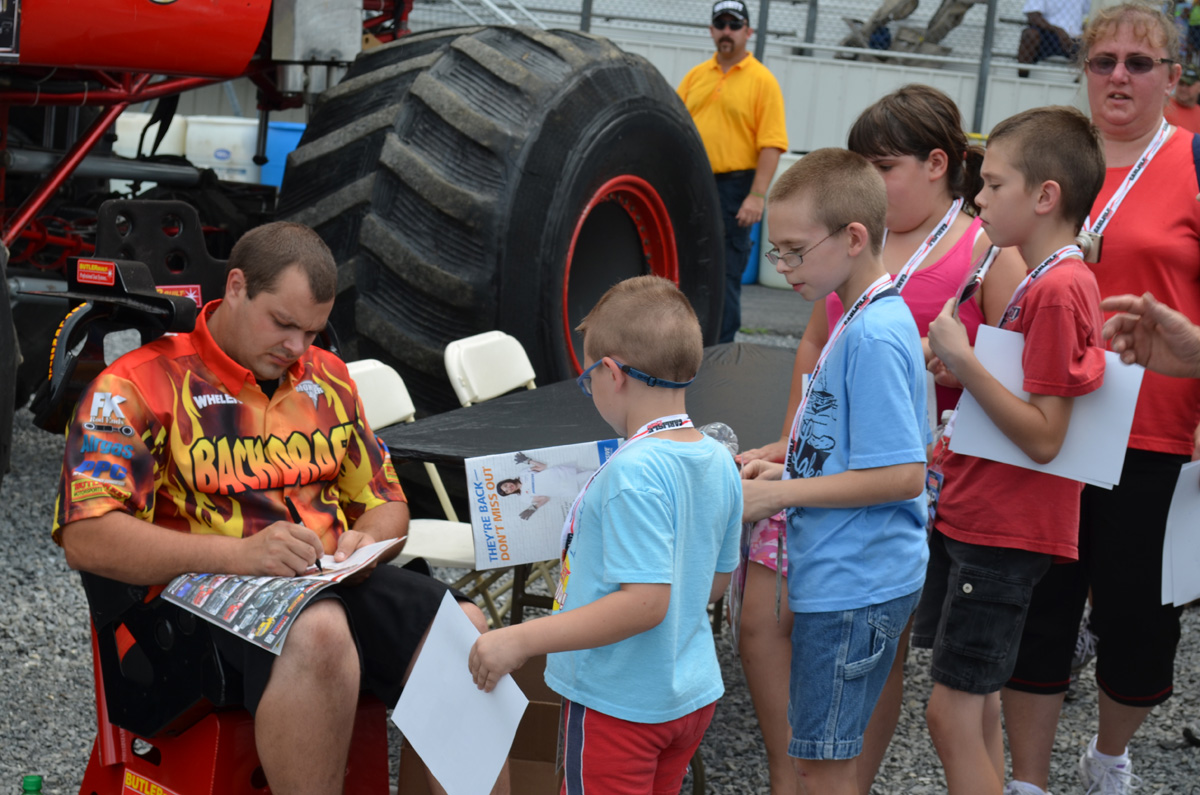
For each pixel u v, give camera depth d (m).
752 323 8.59
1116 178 2.73
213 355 2.09
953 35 11.07
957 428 2.17
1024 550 2.17
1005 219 2.15
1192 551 2.38
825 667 2.00
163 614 1.97
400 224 3.75
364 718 2.13
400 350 3.74
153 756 2.18
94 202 4.74
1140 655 2.61
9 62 3.10
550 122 3.89
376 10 5.13
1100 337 2.13
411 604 2.07
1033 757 2.57
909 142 2.31
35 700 2.91
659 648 1.80
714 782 2.77
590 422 2.81
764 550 2.23
